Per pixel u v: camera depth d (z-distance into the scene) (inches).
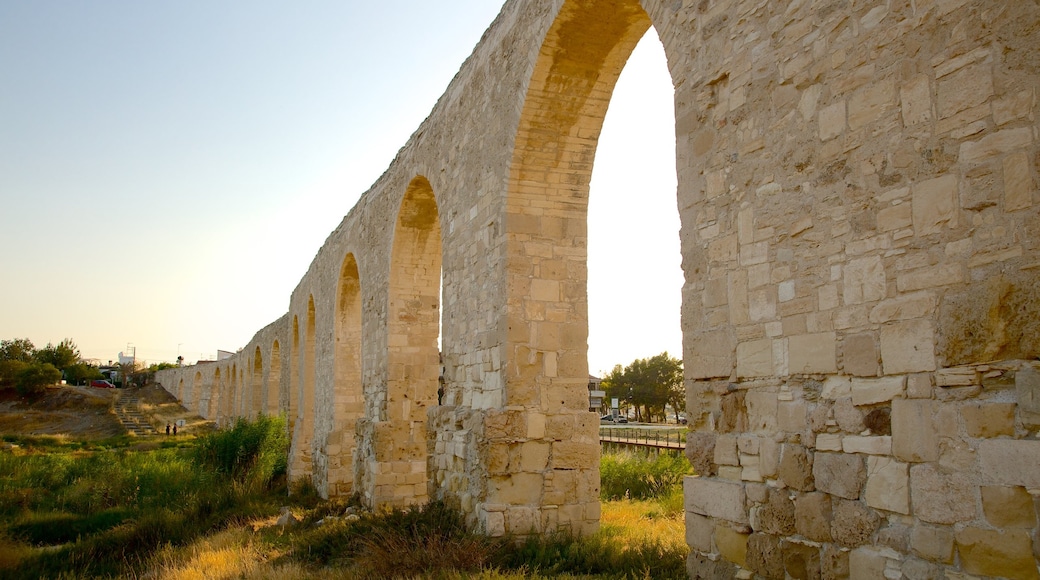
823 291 212.8
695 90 271.7
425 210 663.8
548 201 438.3
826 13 218.7
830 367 208.4
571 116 424.8
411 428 655.1
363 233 808.9
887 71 198.7
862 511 195.9
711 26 265.6
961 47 180.5
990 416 167.3
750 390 237.3
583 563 344.8
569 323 430.9
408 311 674.8
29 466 1109.1
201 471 976.9
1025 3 167.9
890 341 191.9
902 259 190.9
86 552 573.6
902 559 184.5
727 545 240.8
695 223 267.9
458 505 447.2
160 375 4532.5
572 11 371.2
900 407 187.9
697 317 263.7
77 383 3811.5
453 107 546.3
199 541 556.1
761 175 237.9
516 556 364.2
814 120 219.9
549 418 414.9
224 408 2460.6
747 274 241.0
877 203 198.7
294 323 1300.4
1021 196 165.8
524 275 425.4
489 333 442.3
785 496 219.9
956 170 179.5
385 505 601.3
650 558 327.6
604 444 1012.5
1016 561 159.9
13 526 709.3
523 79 415.8
